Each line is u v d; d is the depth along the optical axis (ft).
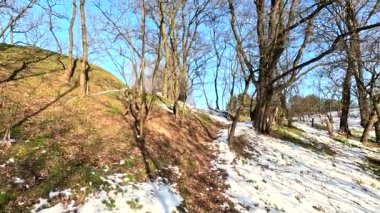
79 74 59.47
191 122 66.33
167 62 76.48
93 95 53.67
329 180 59.36
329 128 104.22
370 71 80.64
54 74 55.52
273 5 73.72
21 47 63.67
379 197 57.72
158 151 46.21
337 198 52.06
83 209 30.63
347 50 65.05
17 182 31.65
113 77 68.28
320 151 79.87
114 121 48.29
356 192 57.11
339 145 91.56
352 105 179.32
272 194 46.26
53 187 32.32
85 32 52.42
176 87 64.69
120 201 33.17
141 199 34.42
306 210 44.70
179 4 64.44
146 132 49.96
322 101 169.58
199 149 55.52
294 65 75.20
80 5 51.78
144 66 49.29
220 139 63.26
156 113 59.21
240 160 55.26
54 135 40.32
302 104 169.37
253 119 89.35
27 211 28.99
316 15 66.33
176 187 39.81
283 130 88.38
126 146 43.45
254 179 49.29
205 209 37.81
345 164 73.92
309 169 62.39
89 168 36.35
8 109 42.34
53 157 36.29
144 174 39.29
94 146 40.91
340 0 65.87
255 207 41.52
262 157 61.00
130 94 51.90
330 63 70.08
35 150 36.45
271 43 70.59
